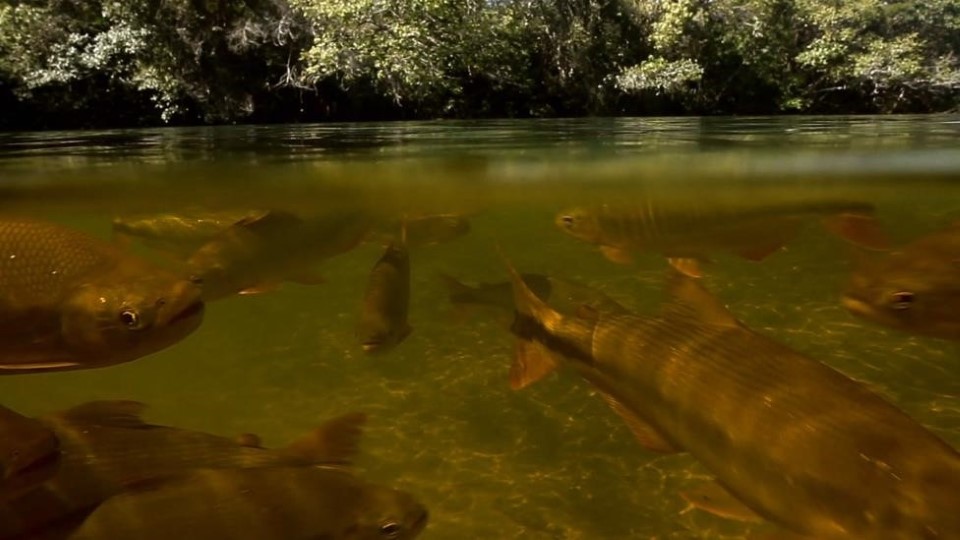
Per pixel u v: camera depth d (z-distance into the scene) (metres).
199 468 2.96
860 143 7.75
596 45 30.83
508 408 7.50
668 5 29.27
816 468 2.21
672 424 2.73
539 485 5.82
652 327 2.92
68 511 2.62
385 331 4.82
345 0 22.83
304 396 8.12
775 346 2.58
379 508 2.64
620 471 6.09
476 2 28.09
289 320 13.57
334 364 9.46
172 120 24.52
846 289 2.95
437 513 5.38
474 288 6.40
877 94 35.69
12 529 2.49
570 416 7.25
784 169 6.88
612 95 31.02
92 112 23.84
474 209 10.28
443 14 25.28
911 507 2.00
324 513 2.53
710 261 5.00
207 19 24.38
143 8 22.66
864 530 2.09
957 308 2.67
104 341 2.42
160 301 2.46
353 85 25.41
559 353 3.36
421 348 9.90
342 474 2.71
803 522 2.27
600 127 12.77
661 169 6.82
